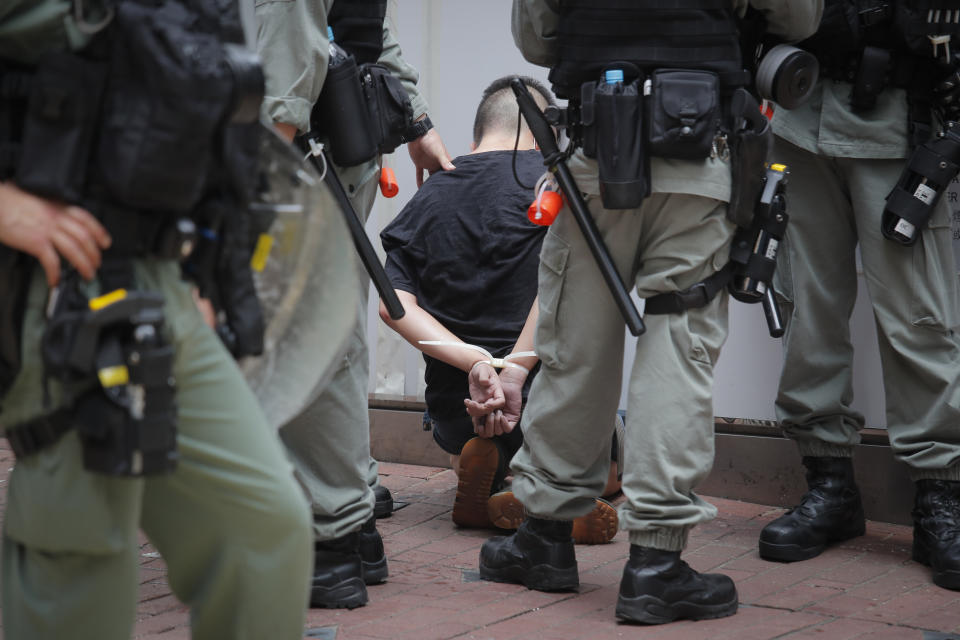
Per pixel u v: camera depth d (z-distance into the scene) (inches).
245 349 96.6
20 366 86.8
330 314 104.3
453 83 270.8
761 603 175.2
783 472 233.5
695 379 163.3
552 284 172.2
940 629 161.2
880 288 195.9
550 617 167.6
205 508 93.4
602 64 159.8
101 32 85.1
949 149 185.6
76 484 86.8
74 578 90.1
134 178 83.4
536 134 167.6
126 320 83.2
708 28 156.6
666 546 163.3
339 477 170.2
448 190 229.0
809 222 207.2
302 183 101.8
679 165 157.2
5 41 84.9
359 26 177.2
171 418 84.0
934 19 182.2
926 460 192.7
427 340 222.4
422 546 210.5
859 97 192.1
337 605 169.9
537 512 177.9
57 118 84.0
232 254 95.3
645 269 165.8
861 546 208.4
